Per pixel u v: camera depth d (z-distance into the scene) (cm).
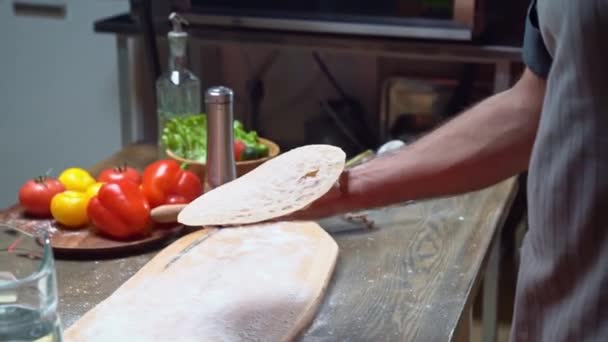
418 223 149
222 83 258
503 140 124
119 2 238
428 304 122
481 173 126
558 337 100
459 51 195
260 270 127
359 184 126
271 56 253
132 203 137
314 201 123
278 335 111
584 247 97
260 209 115
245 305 117
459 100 235
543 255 102
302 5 204
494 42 197
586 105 96
